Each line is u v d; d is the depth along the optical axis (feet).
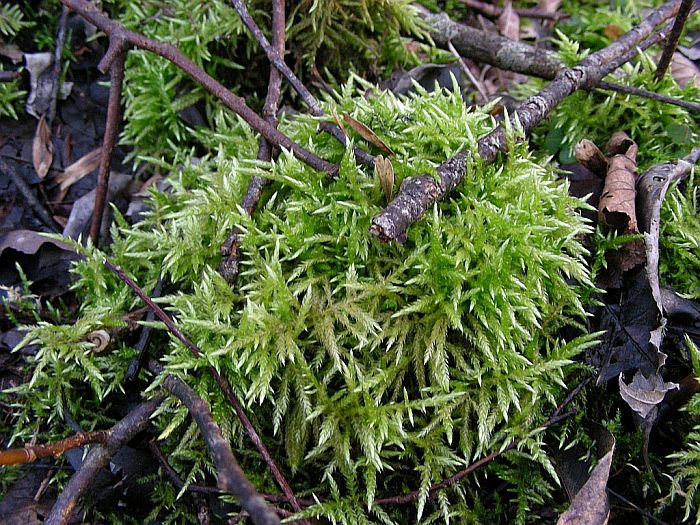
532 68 1.18
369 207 0.83
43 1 1.29
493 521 0.85
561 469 0.84
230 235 0.87
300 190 0.87
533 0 1.53
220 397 0.82
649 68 1.11
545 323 0.87
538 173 0.89
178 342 0.83
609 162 0.97
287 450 0.83
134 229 1.02
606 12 1.37
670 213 0.94
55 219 1.14
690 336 0.89
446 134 0.89
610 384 0.88
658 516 0.83
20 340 1.01
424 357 0.81
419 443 0.82
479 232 0.81
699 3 1.12
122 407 0.93
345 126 0.92
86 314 0.90
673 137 1.04
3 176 1.16
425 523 0.82
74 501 0.75
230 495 0.82
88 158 1.21
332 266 0.85
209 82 0.95
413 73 1.19
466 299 0.81
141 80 1.18
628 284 0.89
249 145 1.00
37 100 1.22
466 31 1.24
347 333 0.83
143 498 0.88
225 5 1.15
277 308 0.80
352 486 0.81
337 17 1.12
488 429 0.81
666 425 0.87
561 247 0.88
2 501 0.88
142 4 1.25
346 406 0.81
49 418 0.91
